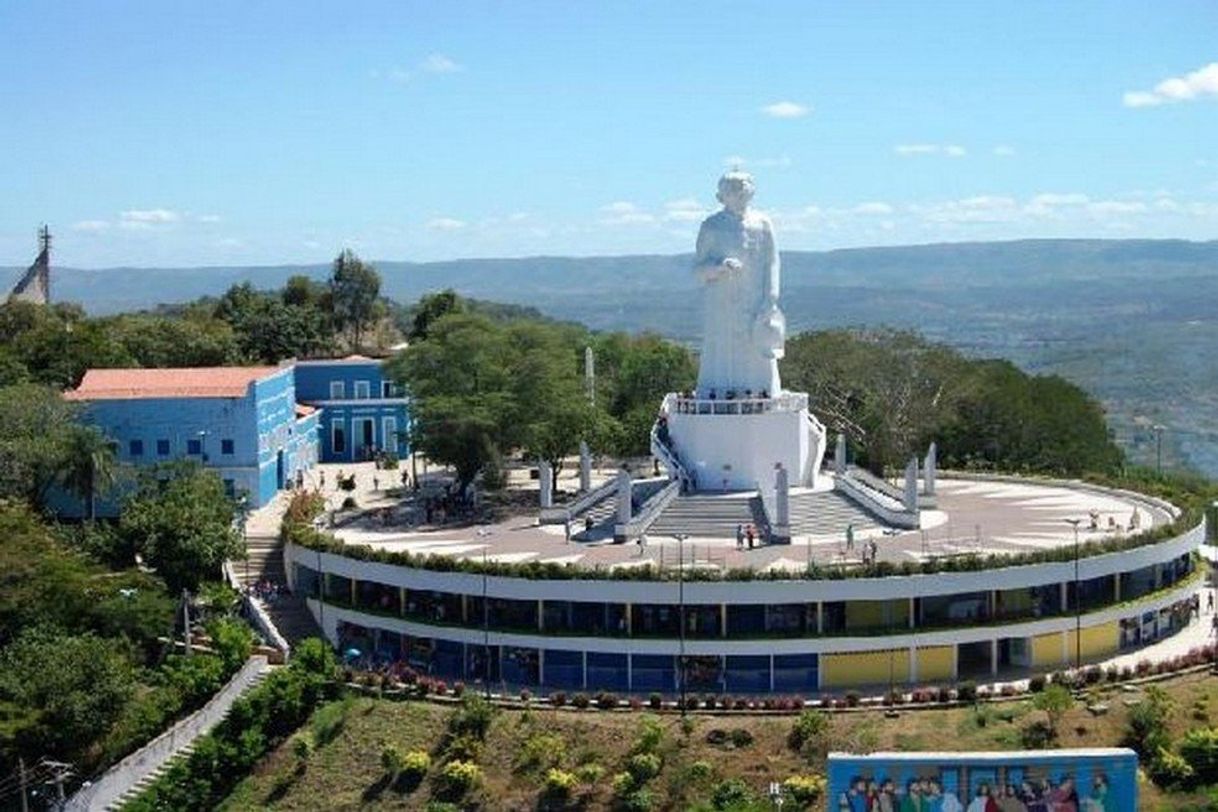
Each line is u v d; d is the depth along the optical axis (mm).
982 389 173250
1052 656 105188
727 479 124188
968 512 128250
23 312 193000
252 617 116125
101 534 118938
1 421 129125
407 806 88125
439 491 150625
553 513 127375
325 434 184875
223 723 95000
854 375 178375
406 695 97812
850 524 119125
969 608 105250
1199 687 96125
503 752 91188
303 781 91062
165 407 144875
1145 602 109375
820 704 94250
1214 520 150875
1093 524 118000
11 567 102625
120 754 95438
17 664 93875
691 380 184125
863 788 79938
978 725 91062
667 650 100188
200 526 116250
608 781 87938
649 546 113688
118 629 104562
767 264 128625
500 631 103625
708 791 86375
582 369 186750
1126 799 79938
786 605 102125
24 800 87312
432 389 139250
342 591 117062
